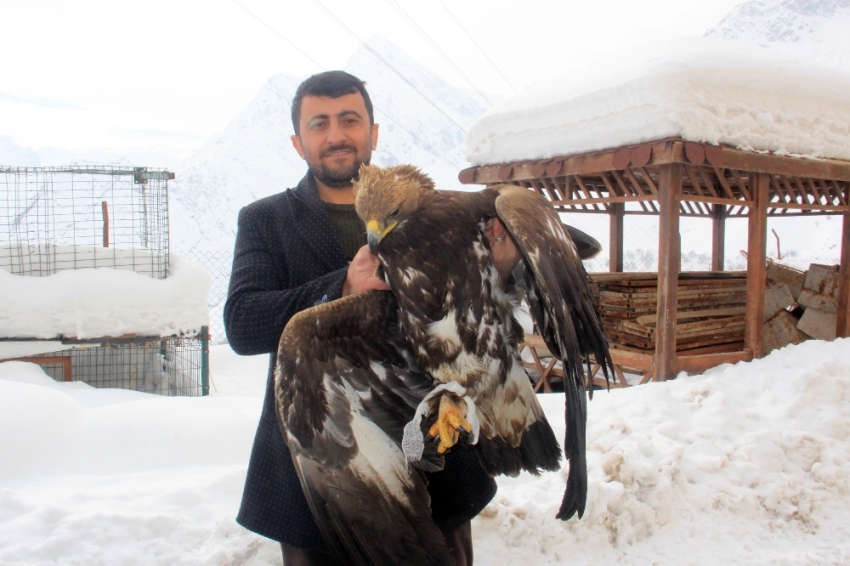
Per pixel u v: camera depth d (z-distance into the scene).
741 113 6.11
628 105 5.88
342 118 2.38
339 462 1.92
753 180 6.76
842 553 3.27
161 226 6.93
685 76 5.62
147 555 2.78
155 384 7.40
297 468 1.90
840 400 4.88
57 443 3.74
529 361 8.26
